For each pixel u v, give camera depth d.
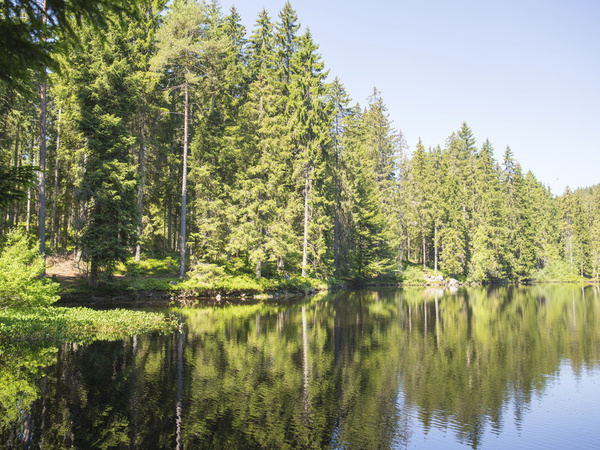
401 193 58.06
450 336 17.47
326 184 41.69
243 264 35.88
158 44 29.34
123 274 27.95
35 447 6.49
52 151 35.25
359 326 19.53
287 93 41.25
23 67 5.55
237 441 7.11
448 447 7.27
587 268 76.56
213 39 29.44
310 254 39.59
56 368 10.77
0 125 21.67
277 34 41.88
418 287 49.00
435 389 10.51
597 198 85.75
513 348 15.33
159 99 32.38
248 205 32.38
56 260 29.36
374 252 49.81
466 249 59.75
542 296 38.25
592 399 9.96
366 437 7.55
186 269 31.67
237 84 39.19
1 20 4.90
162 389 9.56
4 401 8.42
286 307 26.23
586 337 17.58
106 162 23.16
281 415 8.41
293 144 39.03
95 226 23.20
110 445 6.68
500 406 9.43
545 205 77.81
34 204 39.31
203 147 32.09
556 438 7.77
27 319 15.18
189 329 17.05
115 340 14.29
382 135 59.16
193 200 33.69
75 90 23.88
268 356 13.13
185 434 7.27
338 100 49.78
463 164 65.25
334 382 10.77
